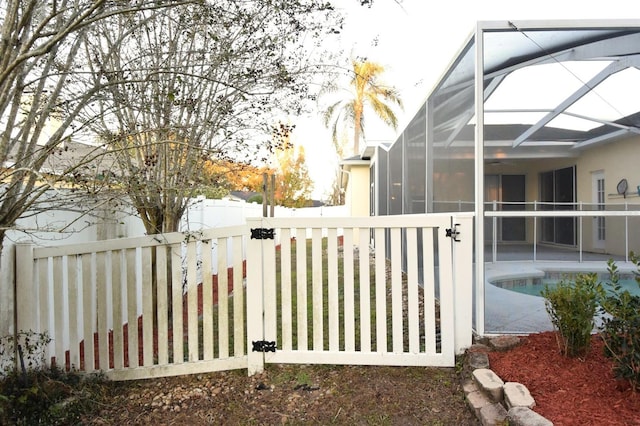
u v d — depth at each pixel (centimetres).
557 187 726
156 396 316
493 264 404
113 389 330
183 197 483
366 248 339
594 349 313
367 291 338
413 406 283
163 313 343
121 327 343
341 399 295
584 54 409
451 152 464
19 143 309
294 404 294
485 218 405
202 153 411
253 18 379
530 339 342
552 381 272
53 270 336
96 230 452
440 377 317
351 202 1491
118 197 364
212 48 392
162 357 344
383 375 324
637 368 239
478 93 374
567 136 675
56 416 276
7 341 313
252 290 339
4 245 316
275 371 337
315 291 341
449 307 334
